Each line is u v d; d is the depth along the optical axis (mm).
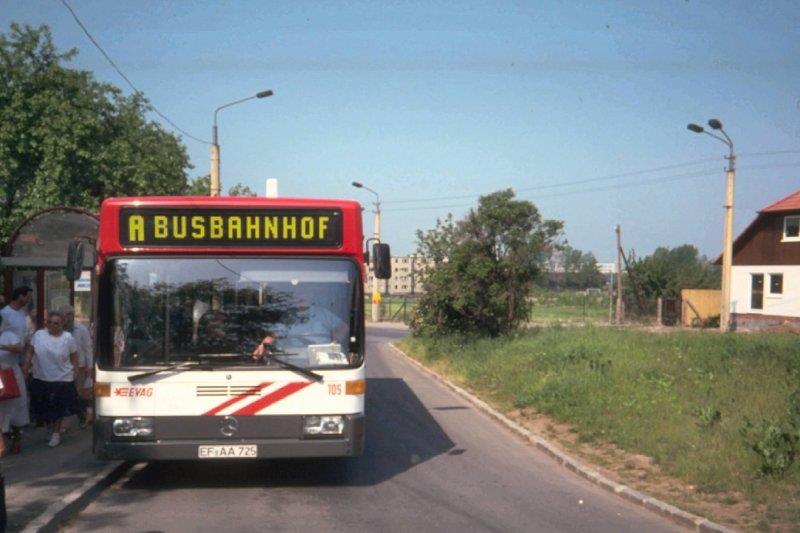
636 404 13352
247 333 8953
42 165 28422
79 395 12477
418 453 11773
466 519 8102
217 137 24406
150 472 10266
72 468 9898
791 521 7617
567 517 8219
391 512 8367
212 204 9047
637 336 21406
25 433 12391
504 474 10367
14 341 10445
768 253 45625
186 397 8773
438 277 25047
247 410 8820
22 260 13938
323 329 9039
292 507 8570
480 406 16375
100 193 30031
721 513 7984
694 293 49812
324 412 8906
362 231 9328
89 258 13188
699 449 10250
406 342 34188
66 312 12539
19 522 7504
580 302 69625
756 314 46062
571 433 12727
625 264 53094
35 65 29766
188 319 8914
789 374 14289
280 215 9117
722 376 14523
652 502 8477
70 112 28875
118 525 7852
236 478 9977
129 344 8828
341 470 10516
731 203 35719
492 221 24125
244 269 9055
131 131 30719
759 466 9156
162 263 9000
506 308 24891
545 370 17672
